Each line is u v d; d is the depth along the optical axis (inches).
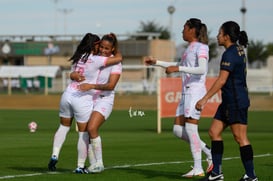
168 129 2303.2
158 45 7190.0
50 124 2532.0
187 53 1026.1
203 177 994.1
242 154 919.7
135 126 2455.7
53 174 1048.8
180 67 1002.7
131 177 1017.5
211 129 936.3
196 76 1030.4
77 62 1055.6
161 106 2124.8
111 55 1063.6
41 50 7342.5
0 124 2527.1
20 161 1258.6
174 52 7116.1
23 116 3048.7
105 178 1003.9
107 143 1689.2
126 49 7175.2
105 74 1053.2
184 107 1036.5
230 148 1535.4
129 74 5482.3
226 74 906.1
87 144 1062.4
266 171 1098.1
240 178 1005.8
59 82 5526.6
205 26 1033.5
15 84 5762.8
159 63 1077.8
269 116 3102.9
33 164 1206.3
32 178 1001.5
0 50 7470.5
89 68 1048.8
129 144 1657.2
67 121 1088.2
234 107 910.4
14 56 7475.4
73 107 1053.2
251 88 4761.3
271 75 6225.4
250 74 6235.2
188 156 1358.3
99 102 1051.9
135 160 1277.1
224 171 1094.4
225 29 922.1
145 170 1108.5
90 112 1050.7
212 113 2097.7
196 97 1029.8
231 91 912.3
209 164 1038.4
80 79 1048.8
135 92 4500.5
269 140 1797.5
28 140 1774.1
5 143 1676.9
